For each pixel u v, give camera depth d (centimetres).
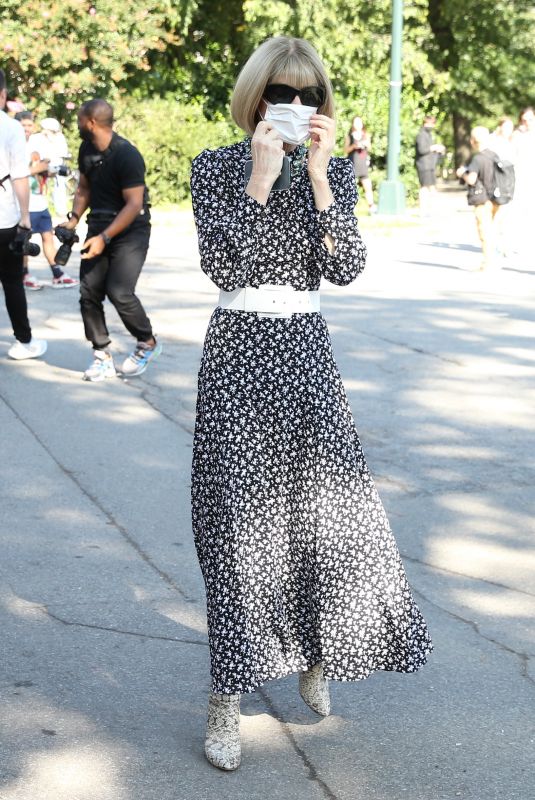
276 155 299
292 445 316
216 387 316
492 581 453
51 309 1102
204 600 431
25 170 791
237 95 309
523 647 394
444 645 395
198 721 341
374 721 343
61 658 379
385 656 324
